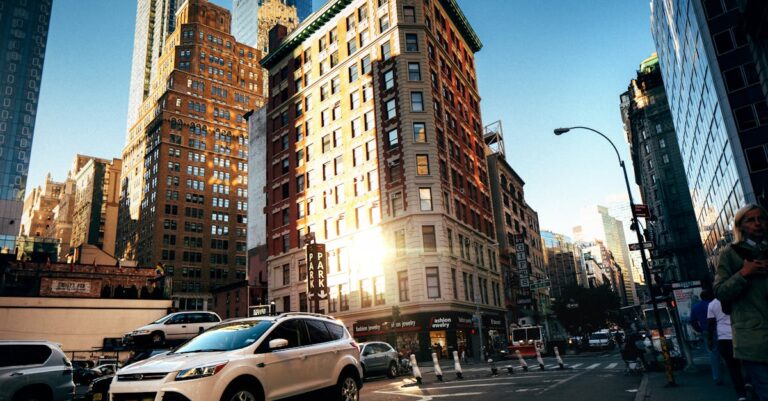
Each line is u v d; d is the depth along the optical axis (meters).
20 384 10.12
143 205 115.50
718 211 44.09
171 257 105.94
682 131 57.09
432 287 41.22
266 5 170.88
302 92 57.16
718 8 36.25
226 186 119.19
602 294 63.09
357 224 47.22
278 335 8.15
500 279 55.12
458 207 48.28
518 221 71.50
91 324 52.12
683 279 77.88
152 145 117.88
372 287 44.16
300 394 7.97
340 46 53.78
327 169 52.03
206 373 6.66
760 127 33.69
